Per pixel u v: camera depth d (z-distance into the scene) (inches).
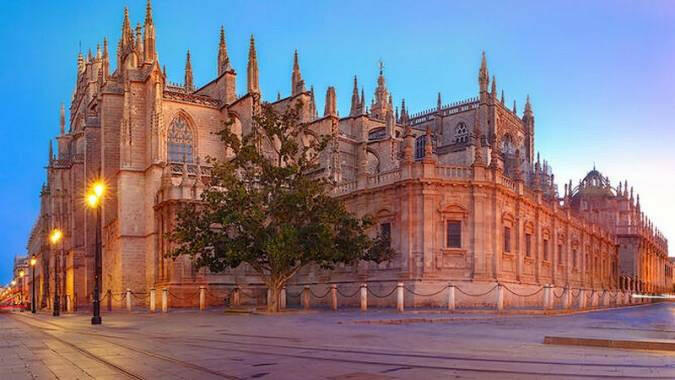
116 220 2630.4
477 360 596.1
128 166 2593.5
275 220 1673.2
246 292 2380.7
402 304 1571.1
